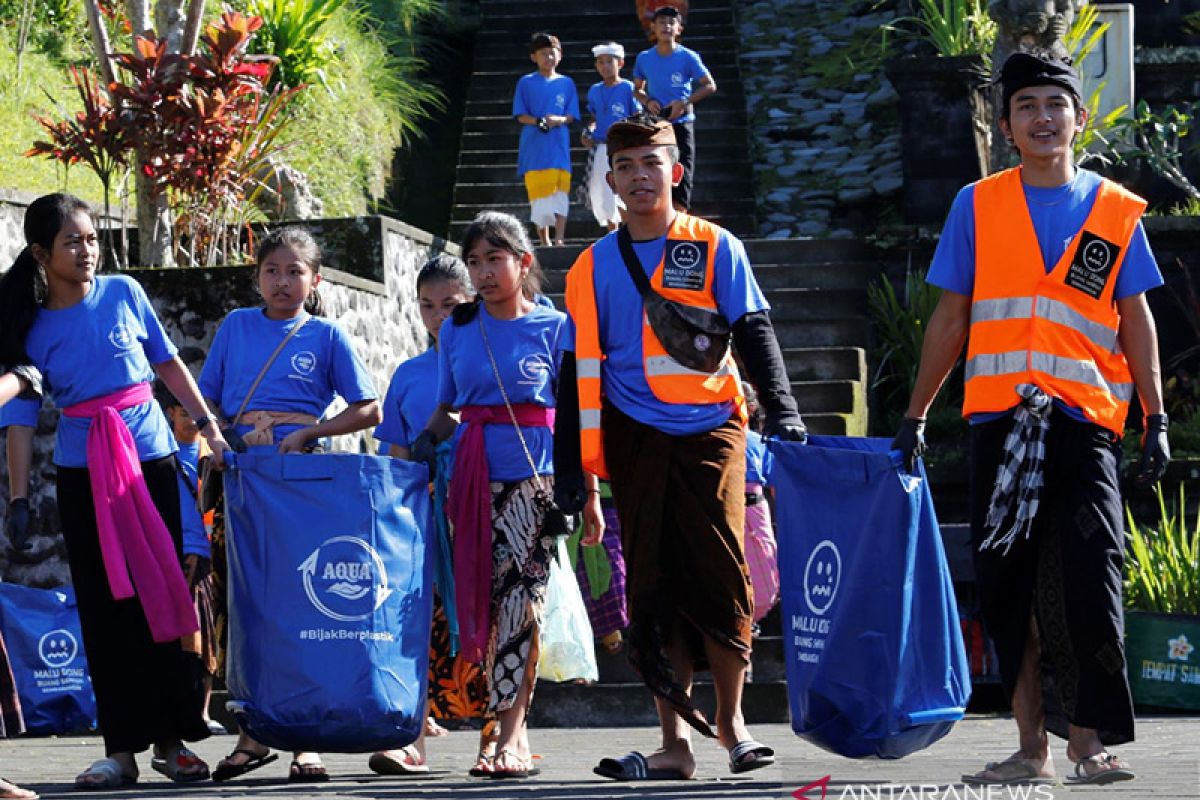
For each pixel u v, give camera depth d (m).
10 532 7.03
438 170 20.61
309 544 6.61
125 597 6.92
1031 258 5.97
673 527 6.53
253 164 13.54
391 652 6.65
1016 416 5.91
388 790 6.55
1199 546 11.73
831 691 5.93
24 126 15.29
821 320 15.03
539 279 7.40
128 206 14.55
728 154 19.59
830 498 5.98
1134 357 6.06
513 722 7.04
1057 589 5.84
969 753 7.12
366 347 12.63
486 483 7.08
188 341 11.27
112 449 6.98
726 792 6.20
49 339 7.00
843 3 22.86
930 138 16.12
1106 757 5.88
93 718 9.95
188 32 12.97
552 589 7.82
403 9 21.55
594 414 6.50
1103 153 17.12
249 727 6.68
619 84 16.78
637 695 10.41
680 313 6.48
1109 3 18.09
